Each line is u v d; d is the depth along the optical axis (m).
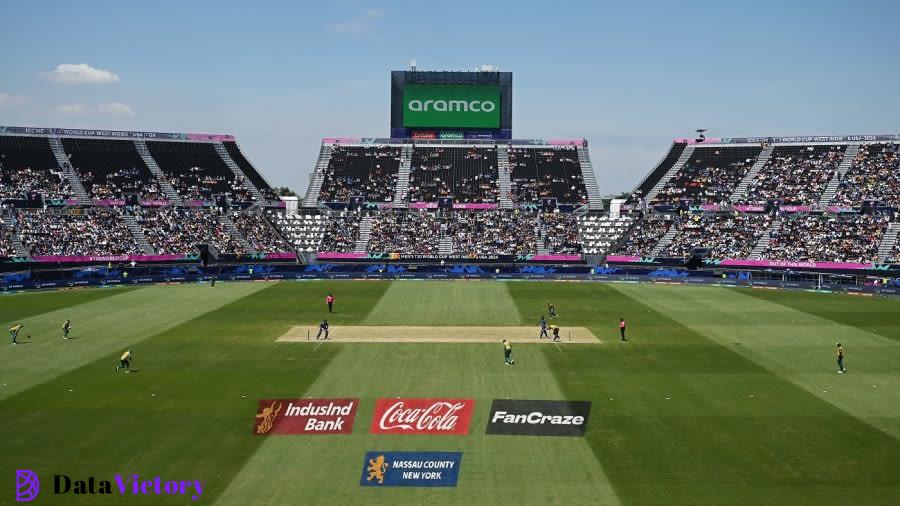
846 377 52.66
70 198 130.12
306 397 46.75
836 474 34.84
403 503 32.09
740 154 149.75
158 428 41.12
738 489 33.28
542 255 132.12
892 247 115.75
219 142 155.88
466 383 50.44
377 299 95.06
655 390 49.12
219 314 81.06
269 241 135.62
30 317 78.25
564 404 45.72
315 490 33.34
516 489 33.53
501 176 154.62
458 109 157.38
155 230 129.38
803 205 131.50
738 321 77.31
